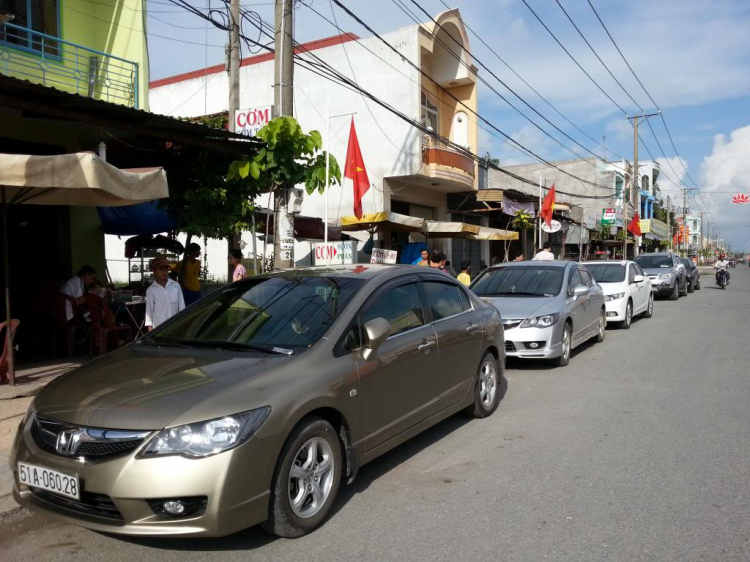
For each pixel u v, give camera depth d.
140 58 10.96
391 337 4.77
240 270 10.91
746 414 6.39
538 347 8.76
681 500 4.23
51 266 10.31
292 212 9.12
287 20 9.04
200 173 9.05
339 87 19.11
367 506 4.24
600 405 6.88
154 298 7.21
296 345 4.21
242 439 3.36
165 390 3.58
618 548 3.57
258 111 10.30
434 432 5.93
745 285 32.56
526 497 4.35
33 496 3.55
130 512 3.20
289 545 3.67
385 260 11.76
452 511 4.14
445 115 21.97
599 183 42.31
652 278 21.77
